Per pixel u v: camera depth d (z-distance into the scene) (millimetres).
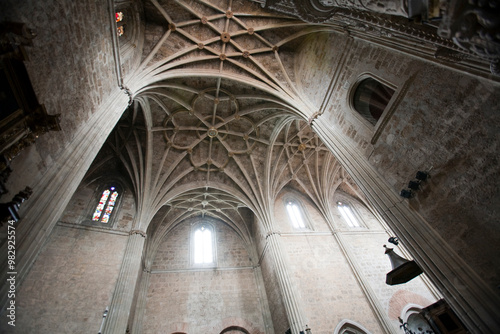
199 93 14820
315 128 11508
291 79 13703
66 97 6293
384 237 18578
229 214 21906
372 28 6523
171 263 18703
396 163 7668
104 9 7855
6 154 4145
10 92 4172
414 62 7051
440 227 6273
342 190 22078
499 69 3359
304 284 14820
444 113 6293
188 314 16062
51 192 5422
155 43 12086
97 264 12422
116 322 10719
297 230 18109
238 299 17406
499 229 5145
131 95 10062
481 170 5504
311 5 5668
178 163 17484
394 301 14414
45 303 10375
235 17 12516
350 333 13141
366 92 9562
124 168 16828
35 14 4898
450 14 3064
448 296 5695
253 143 18000
